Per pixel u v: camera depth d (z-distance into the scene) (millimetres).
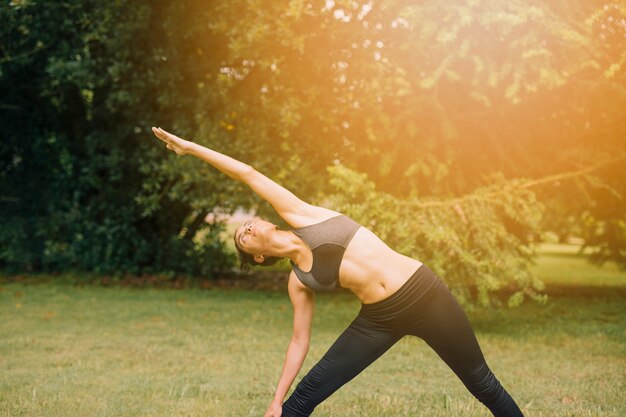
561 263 20844
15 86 11656
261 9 8250
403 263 3227
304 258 3281
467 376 3301
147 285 11633
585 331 7695
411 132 8023
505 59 7609
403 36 8328
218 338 7102
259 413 4289
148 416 4152
